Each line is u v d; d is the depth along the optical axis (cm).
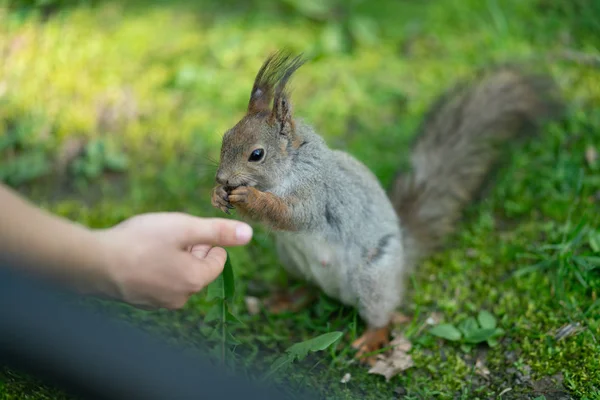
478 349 78
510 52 107
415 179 90
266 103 77
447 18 114
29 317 51
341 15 116
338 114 102
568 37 107
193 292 65
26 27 109
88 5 115
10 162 98
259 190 77
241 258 87
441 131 93
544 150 94
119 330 53
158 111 103
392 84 106
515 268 84
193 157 98
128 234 62
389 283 79
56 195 95
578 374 74
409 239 86
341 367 77
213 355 75
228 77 107
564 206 88
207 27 115
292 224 77
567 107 97
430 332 79
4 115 102
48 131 100
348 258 79
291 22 116
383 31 114
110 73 107
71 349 51
